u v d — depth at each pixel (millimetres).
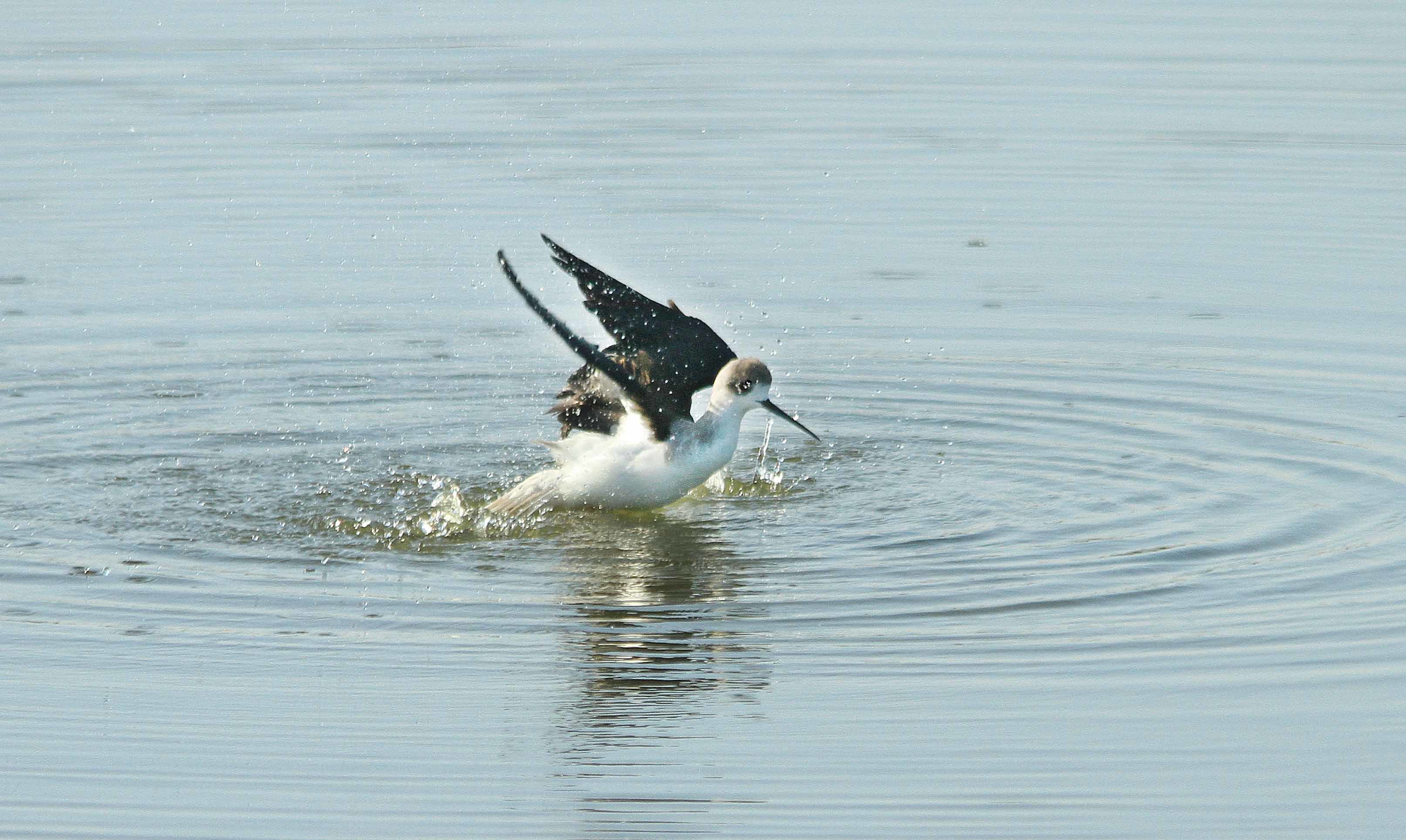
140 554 12078
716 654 10383
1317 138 24250
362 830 8500
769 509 13242
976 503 13211
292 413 15828
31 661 10195
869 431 15242
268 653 10375
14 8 33219
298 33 31109
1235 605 10922
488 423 15672
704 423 13352
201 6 33312
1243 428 14883
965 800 8680
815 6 33531
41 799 8703
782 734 9359
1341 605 10867
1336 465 13750
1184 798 8656
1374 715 9430
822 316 18484
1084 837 8344
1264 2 33312
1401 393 15648
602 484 13070
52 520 12758
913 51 29703
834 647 10445
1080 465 14086
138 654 10320
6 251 20328
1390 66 27969
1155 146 24156
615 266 19875
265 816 8562
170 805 8664
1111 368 16781
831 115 25938
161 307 18781
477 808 8656
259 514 13047
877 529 12633
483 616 11008
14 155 23703
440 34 31141
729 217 21562
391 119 25641
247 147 24234
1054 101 26453
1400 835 8320
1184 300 18688
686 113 25953
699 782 8898
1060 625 10688
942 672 10062
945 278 19547
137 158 23672
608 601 11258
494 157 23891
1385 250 19922
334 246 20641
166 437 14992
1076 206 21844
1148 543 12109
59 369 16844
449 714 9617
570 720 9523
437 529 12812
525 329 18438
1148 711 9523
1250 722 9383
